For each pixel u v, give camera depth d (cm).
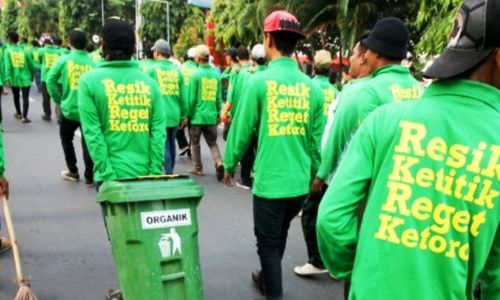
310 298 388
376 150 154
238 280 414
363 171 156
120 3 3253
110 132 330
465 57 145
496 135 144
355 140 162
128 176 331
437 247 143
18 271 334
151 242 251
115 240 260
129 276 254
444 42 634
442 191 144
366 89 284
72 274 410
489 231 146
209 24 1606
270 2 1069
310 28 1030
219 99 751
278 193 334
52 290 382
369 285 148
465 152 143
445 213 143
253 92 328
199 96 730
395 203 147
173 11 2836
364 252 151
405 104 156
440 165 144
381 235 148
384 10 950
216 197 657
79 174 732
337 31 1082
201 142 1057
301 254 476
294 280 420
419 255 144
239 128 333
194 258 262
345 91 296
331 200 158
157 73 657
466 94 147
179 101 687
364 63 319
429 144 146
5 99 1574
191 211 262
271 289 346
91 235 496
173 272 257
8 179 689
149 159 345
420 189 145
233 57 778
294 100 336
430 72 152
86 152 653
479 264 148
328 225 156
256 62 697
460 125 145
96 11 3192
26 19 3475
